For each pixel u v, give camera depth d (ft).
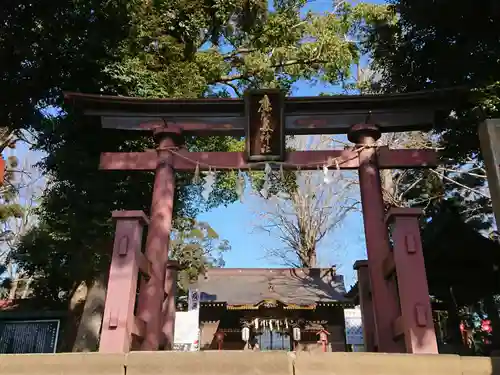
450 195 56.18
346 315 52.85
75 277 33.12
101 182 27.71
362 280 22.13
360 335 51.29
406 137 53.93
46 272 40.50
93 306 30.89
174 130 23.97
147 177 28.76
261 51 41.88
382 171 55.67
